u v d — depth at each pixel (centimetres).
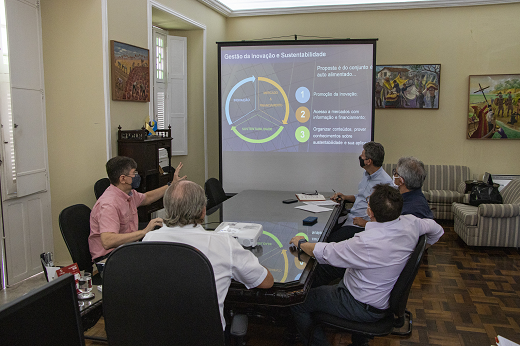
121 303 141
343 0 648
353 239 203
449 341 274
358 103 537
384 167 648
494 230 471
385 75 646
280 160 558
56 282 96
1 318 80
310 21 662
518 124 614
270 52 545
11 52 335
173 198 162
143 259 136
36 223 380
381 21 641
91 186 398
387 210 196
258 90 553
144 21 455
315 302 217
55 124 394
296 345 260
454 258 453
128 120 431
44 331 91
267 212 326
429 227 215
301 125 550
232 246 164
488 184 547
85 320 170
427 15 627
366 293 203
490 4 605
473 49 619
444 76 633
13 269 355
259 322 206
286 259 212
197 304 136
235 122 562
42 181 382
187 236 161
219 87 559
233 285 181
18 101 345
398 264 199
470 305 330
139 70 444
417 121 649
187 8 554
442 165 639
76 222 248
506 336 281
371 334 203
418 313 315
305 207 346
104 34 383
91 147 395
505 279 388
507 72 612
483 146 632
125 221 268
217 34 657
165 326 140
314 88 542
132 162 268
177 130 607
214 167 674
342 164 547
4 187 345
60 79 390
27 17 357
